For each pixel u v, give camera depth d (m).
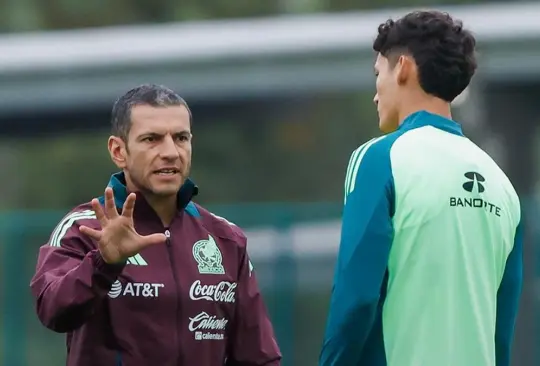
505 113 54.41
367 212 15.28
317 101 99.75
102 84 55.56
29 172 99.69
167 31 56.53
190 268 16.08
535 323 39.81
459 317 15.30
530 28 50.47
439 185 15.41
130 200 14.60
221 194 101.31
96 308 15.24
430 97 16.03
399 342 15.30
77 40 56.59
